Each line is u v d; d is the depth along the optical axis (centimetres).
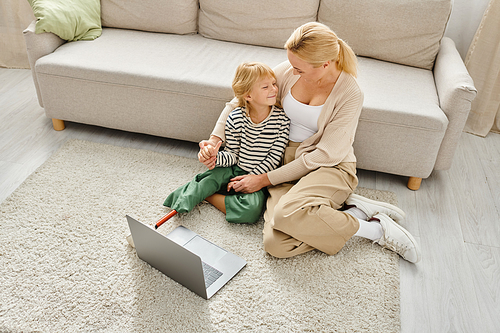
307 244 150
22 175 189
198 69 200
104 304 133
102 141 215
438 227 171
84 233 159
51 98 211
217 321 129
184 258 129
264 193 171
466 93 169
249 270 147
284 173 163
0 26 274
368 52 218
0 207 168
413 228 170
